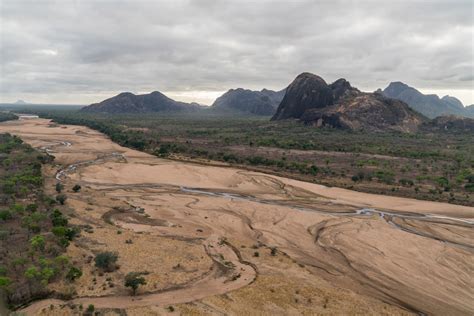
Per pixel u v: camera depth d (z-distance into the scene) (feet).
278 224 223.51
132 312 117.39
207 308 122.01
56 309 117.70
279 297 132.77
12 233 173.17
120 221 215.10
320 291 140.46
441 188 321.93
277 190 310.86
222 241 190.49
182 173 363.97
